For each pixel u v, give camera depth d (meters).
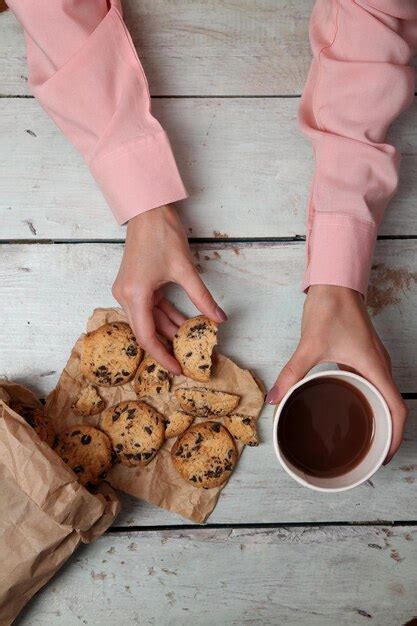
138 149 0.78
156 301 0.84
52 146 0.88
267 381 0.87
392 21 0.78
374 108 0.78
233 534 0.86
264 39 0.89
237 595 0.86
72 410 0.84
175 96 0.89
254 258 0.88
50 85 0.78
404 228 0.89
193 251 0.88
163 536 0.86
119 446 0.83
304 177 0.89
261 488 0.86
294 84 0.89
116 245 0.87
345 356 0.75
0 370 0.86
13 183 0.87
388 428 0.73
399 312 0.88
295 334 0.87
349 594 0.87
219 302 0.87
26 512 0.76
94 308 0.87
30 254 0.87
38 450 0.75
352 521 0.87
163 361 0.79
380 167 0.78
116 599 0.86
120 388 0.85
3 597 0.77
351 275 0.77
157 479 0.85
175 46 0.89
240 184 0.88
